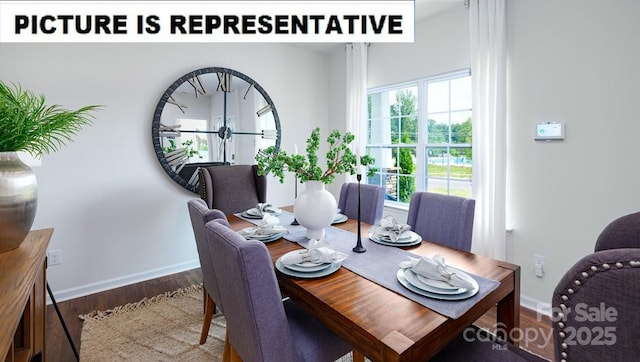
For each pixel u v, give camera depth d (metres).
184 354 1.91
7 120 1.28
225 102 3.41
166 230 3.13
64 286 2.62
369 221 2.44
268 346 1.09
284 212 2.65
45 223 2.53
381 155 3.82
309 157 1.75
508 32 2.53
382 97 3.77
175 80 3.10
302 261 1.41
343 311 1.07
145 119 2.96
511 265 1.45
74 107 2.63
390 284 1.26
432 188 3.31
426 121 3.32
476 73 2.69
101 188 2.76
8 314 0.86
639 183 1.99
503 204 2.54
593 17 2.12
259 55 3.72
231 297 1.17
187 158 3.18
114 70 2.79
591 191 2.18
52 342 2.03
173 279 3.03
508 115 2.56
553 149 2.34
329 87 4.38
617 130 2.05
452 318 1.02
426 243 1.79
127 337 2.08
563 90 2.27
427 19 3.17
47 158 2.52
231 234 1.14
